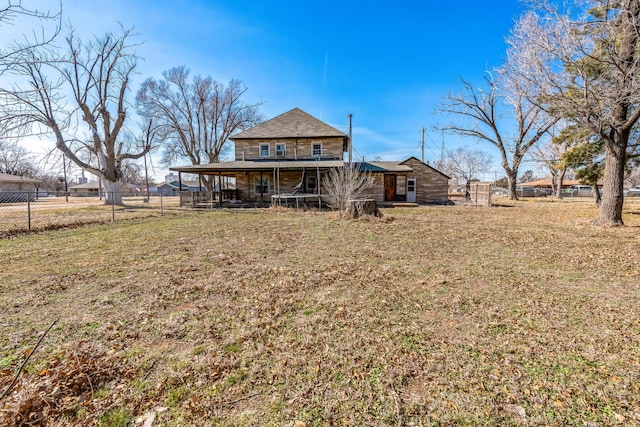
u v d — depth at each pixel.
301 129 21.00
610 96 8.09
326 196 15.96
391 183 21.52
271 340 2.72
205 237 7.88
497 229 9.04
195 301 3.62
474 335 2.80
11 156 35.25
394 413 1.87
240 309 3.38
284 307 3.43
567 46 8.27
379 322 3.06
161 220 11.71
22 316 3.19
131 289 4.01
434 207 17.98
